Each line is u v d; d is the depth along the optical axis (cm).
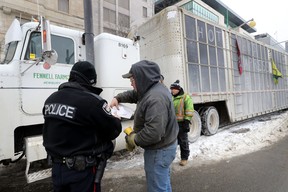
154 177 216
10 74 331
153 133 193
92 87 182
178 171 421
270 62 1097
